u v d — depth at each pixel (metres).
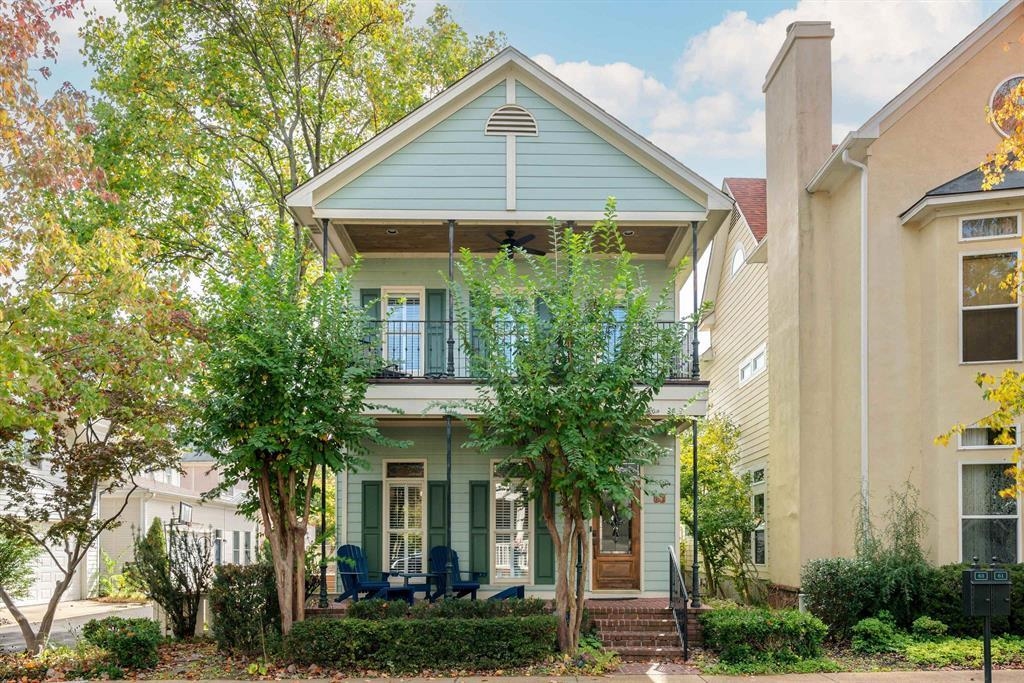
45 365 10.74
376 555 17.09
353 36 21.95
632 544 16.70
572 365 12.39
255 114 22.00
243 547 39.19
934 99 15.45
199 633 15.31
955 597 13.17
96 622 13.23
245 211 23.25
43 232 11.52
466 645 12.20
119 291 12.17
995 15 15.30
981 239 14.36
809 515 15.73
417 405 14.98
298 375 12.88
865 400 15.03
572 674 11.80
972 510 14.12
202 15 21.28
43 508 14.09
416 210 15.96
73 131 11.96
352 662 12.20
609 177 16.08
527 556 17.05
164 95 20.55
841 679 11.23
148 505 29.00
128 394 13.71
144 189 20.55
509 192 16.06
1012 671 11.69
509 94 16.22
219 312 13.70
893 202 15.29
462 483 17.25
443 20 25.12
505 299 12.89
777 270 17.70
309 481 13.48
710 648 13.36
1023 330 14.02
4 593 13.74
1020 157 11.34
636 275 17.78
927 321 14.85
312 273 24.62
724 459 21.02
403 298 15.53
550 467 12.86
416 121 15.99
